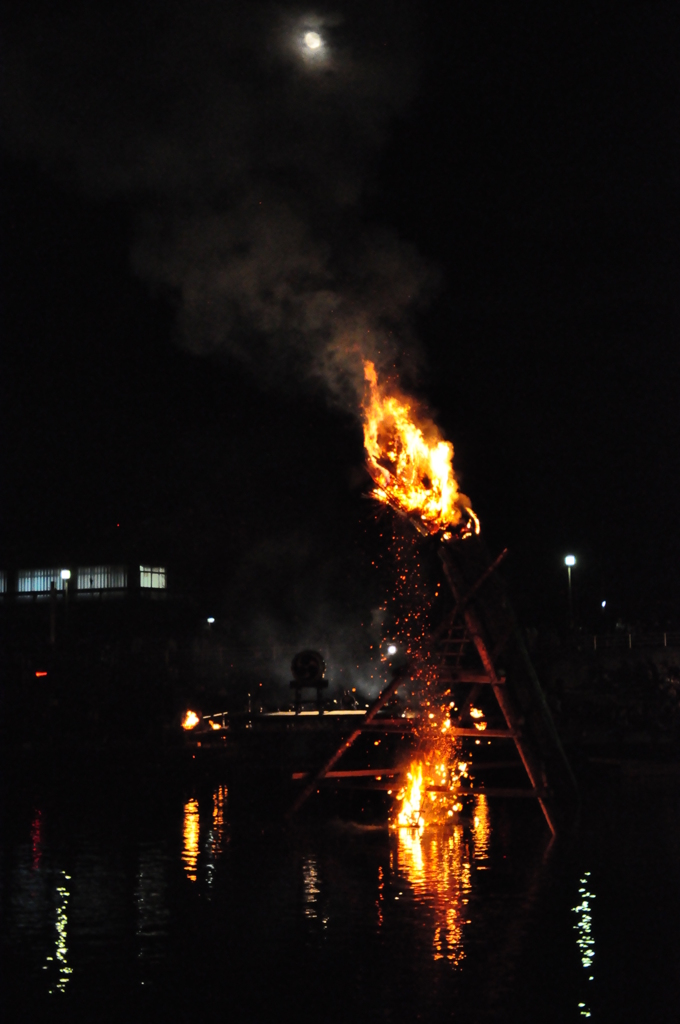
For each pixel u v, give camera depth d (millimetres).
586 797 14492
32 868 10680
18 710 23188
